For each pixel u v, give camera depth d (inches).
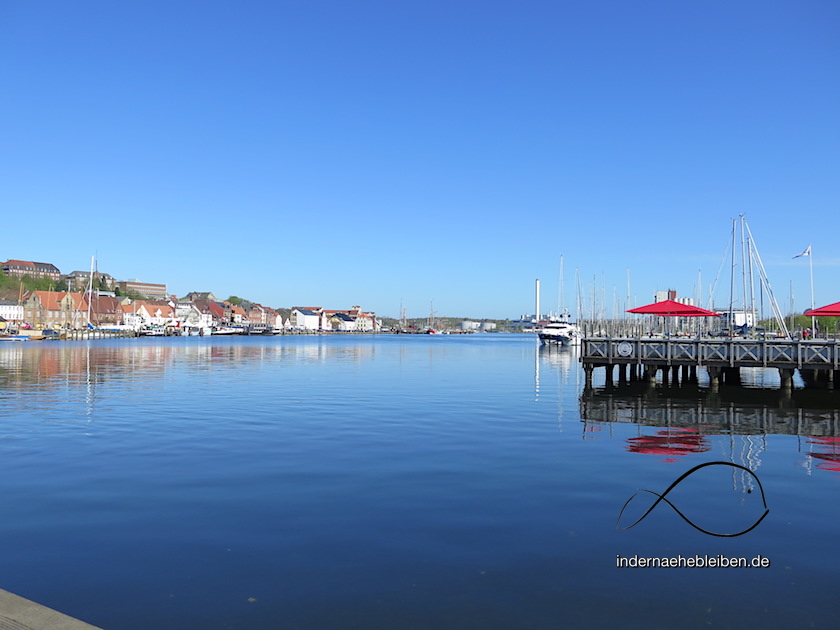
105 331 6117.1
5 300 6264.8
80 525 436.5
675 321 3193.9
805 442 792.9
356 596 328.2
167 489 532.1
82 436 784.9
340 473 594.2
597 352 1443.2
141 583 341.7
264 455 675.4
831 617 309.3
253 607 314.7
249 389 1400.1
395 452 697.6
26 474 583.8
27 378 1626.5
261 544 401.4
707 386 1550.2
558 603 322.7
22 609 251.1
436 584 343.9
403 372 2018.9
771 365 1311.5
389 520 452.1
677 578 355.6
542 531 431.5
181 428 851.4
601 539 417.1
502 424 913.5
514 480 571.8
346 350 3996.1
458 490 535.5
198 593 330.0
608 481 571.8
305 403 1146.0
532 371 2130.9
